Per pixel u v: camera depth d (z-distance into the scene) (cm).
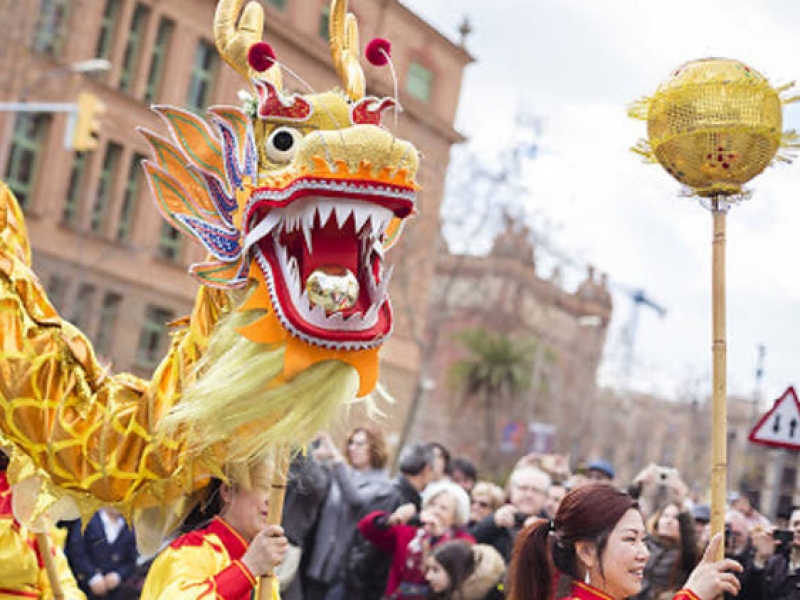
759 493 1017
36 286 446
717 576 423
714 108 445
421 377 3247
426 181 3656
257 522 462
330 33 460
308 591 836
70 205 3139
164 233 3338
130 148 3212
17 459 468
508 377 4638
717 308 444
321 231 412
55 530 568
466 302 4862
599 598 429
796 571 619
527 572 454
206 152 452
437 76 3712
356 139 394
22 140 3055
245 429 425
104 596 924
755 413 2769
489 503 884
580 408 5006
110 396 443
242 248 432
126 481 436
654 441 4859
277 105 427
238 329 418
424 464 852
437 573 723
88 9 3077
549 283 5038
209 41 3353
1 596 527
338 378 414
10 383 434
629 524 433
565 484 926
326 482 820
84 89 3072
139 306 3238
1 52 2797
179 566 445
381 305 421
